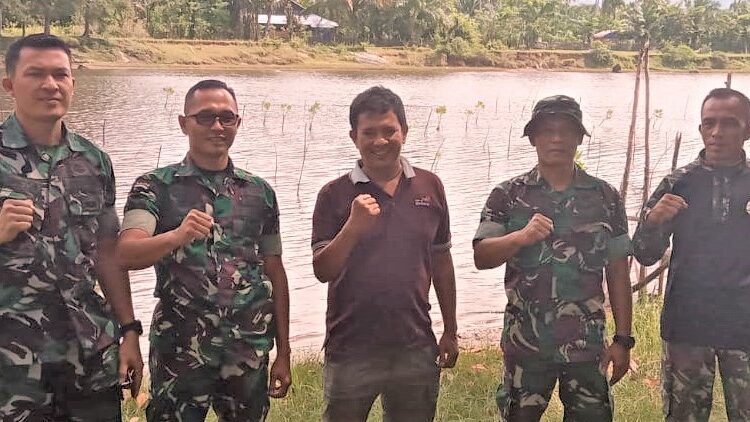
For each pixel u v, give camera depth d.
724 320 3.83
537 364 3.67
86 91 33.41
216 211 3.42
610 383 3.83
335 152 19.92
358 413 3.67
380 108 3.56
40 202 3.14
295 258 10.27
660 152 21.88
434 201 3.71
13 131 3.16
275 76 48.41
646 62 9.35
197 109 3.40
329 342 3.69
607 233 3.69
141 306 7.95
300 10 69.81
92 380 3.28
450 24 70.75
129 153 18.27
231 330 3.39
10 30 49.88
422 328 3.66
